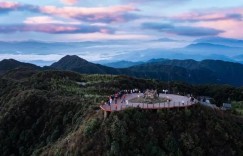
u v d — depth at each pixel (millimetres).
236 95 164250
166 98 72125
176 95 79000
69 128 80500
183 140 56312
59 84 135750
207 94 173125
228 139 58781
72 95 112062
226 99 163000
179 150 54781
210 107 69688
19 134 91000
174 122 58969
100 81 147625
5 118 96000
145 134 56438
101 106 65062
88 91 122875
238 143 58906
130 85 148875
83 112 83125
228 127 61531
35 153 76875
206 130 59125
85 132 58938
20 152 85375
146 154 54188
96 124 59406
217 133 59062
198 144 56625
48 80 144250
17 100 106062
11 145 89188
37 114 95688
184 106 61875
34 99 100562
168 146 55281
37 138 87188
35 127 90125
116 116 58000
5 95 132875
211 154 56125
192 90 172125
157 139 56000
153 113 59906
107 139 55375
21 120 94438
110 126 57125
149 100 69188
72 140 62250
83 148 56219
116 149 53625
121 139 55125
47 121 90312
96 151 54938
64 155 59688
